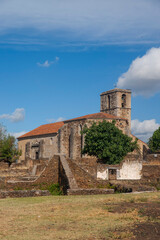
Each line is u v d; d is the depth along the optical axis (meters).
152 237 12.50
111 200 20.52
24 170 40.84
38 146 101.25
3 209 18.62
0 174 40.62
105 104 117.38
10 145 75.31
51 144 97.88
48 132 99.25
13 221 15.59
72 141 90.88
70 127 93.06
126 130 89.06
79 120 90.00
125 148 65.44
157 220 14.74
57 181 30.64
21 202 21.16
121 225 14.25
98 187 30.75
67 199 21.92
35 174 37.25
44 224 14.91
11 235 13.23
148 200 20.17
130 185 29.59
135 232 13.17
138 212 16.48
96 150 64.06
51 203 20.31
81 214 16.70
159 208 17.14
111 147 61.50
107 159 61.81
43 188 30.11
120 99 113.19
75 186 27.19
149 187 27.30
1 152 74.44
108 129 65.69
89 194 25.44
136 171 40.81
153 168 40.09
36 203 20.56
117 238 12.52
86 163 44.72
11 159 74.31
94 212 17.03
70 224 14.80
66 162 29.86
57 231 13.72
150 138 94.25
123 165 40.75
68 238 12.73
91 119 87.12
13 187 29.22
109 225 14.36
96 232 13.38
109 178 40.22
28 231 13.80
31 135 104.88
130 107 114.56
